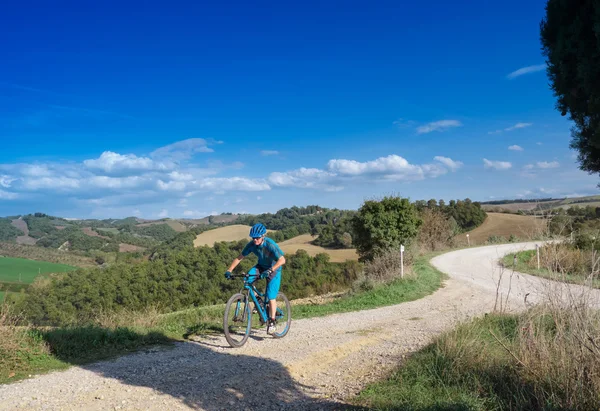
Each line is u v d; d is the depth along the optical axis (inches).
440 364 217.9
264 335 332.5
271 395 200.1
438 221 1721.2
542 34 234.7
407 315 443.2
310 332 346.9
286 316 339.6
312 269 1817.2
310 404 187.9
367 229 944.9
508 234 1993.1
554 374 174.6
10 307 283.0
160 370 236.7
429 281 764.0
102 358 262.2
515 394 176.7
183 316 427.2
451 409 164.7
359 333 340.2
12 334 257.9
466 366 211.2
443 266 1104.2
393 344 298.4
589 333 170.1
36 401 188.5
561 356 177.5
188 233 3016.7
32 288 1656.0
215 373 231.9
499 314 340.2
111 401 189.2
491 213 2439.7
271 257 316.5
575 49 207.2
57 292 1631.4
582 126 226.4
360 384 211.5
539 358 187.5
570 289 197.5
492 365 205.9
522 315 273.3
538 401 164.6
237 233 2984.7
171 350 282.8
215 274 1784.0
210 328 351.6
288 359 261.0
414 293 637.9
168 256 1909.4
